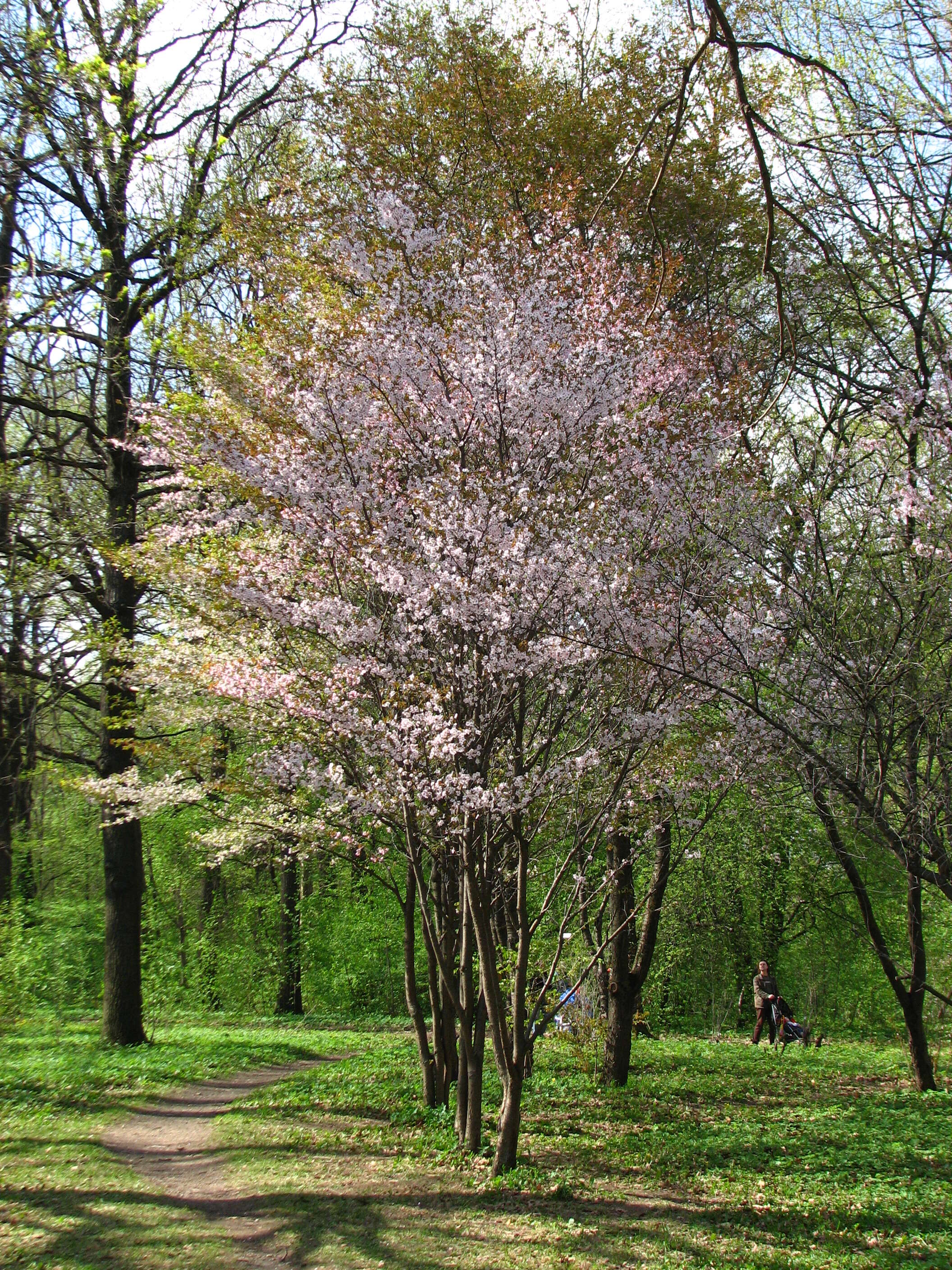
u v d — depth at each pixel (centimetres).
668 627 754
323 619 761
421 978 2320
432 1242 607
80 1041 1528
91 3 1183
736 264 1259
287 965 2428
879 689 694
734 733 837
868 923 1161
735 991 2147
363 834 907
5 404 1306
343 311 823
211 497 996
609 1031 1247
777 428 968
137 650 1050
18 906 1722
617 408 798
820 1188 729
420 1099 1066
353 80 1267
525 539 691
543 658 712
